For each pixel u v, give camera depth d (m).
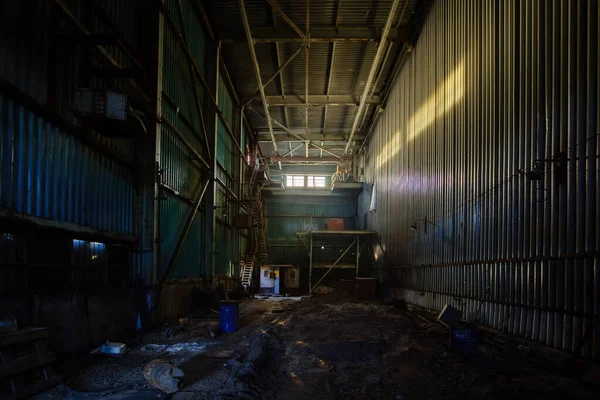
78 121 8.42
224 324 11.76
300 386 6.54
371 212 29.98
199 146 17.48
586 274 6.46
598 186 6.30
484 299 9.94
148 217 11.37
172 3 13.56
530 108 8.12
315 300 21.06
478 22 10.66
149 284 11.20
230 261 23.56
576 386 5.87
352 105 26.48
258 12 17.62
